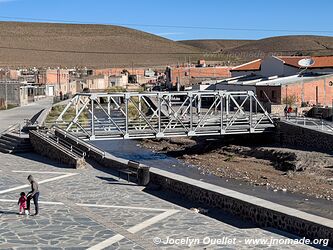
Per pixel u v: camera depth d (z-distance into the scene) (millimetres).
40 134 38500
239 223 20078
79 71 140125
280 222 18875
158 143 55812
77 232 18797
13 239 18016
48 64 187000
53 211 21734
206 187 23156
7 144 39875
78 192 25344
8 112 71688
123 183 27438
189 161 44531
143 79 134875
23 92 87938
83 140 39094
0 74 110438
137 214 21297
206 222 20125
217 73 108125
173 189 25266
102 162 32656
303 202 30234
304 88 66000
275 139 48250
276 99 66125
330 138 42719
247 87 71688
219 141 51656
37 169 31578
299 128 45781
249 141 50531
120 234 18562
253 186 34625
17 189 25984
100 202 23375
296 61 77125
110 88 111125
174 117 43625
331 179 36094
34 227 19406
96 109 80750
